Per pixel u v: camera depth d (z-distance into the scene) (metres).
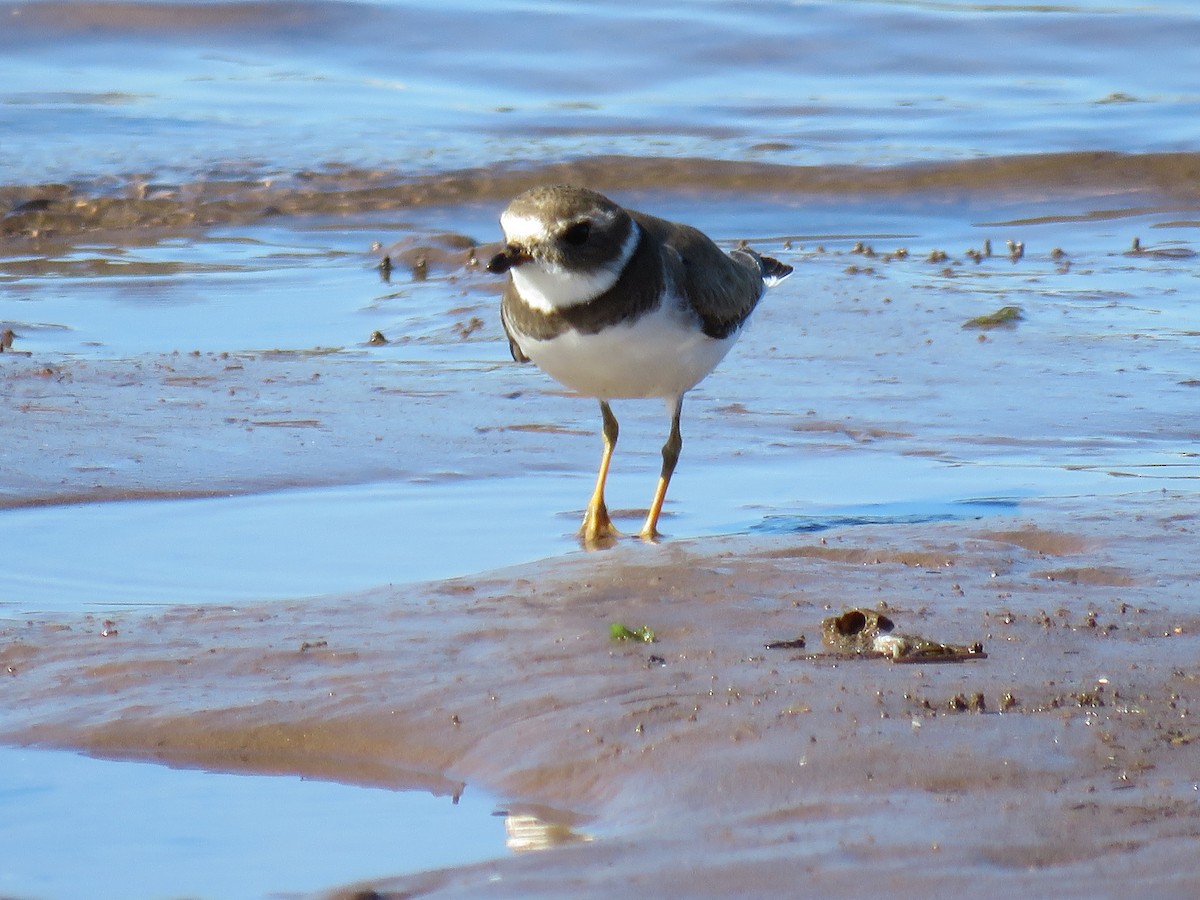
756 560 9.80
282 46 32.22
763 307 18.16
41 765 7.25
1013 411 14.29
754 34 32.62
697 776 6.58
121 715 7.61
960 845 5.83
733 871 5.71
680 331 10.84
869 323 17.52
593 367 10.84
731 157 26.19
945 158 26.12
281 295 19.62
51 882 6.06
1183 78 30.84
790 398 14.79
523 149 26.41
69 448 12.80
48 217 23.33
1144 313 18.05
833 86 30.61
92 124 27.41
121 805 6.81
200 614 8.98
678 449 11.45
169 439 13.15
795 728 6.96
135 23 32.75
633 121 28.45
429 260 21.34
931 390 14.99
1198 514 10.71
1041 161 25.97
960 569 9.55
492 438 13.55
